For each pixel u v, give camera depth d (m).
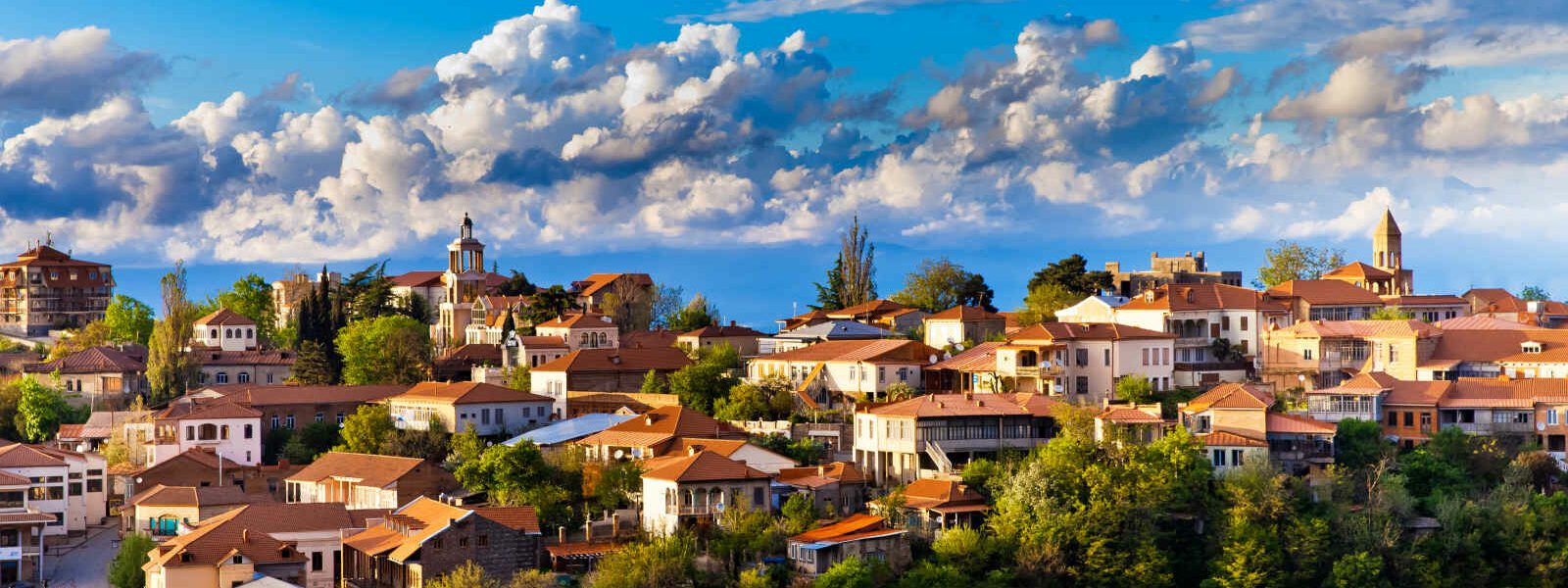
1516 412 178.25
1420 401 180.50
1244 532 155.12
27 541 178.12
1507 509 160.50
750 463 175.38
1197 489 162.88
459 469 179.38
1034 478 160.12
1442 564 157.12
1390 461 172.88
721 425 192.62
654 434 188.38
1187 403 186.62
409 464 186.38
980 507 161.38
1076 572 153.12
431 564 150.38
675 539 151.12
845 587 143.12
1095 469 160.12
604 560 151.12
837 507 168.88
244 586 156.00
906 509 161.25
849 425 189.50
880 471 177.50
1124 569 153.00
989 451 177.25
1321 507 161.75
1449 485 167.88
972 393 187.88
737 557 153.62
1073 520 155.25
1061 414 175.62
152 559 164.75
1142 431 171.62
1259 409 173.25
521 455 173.50
